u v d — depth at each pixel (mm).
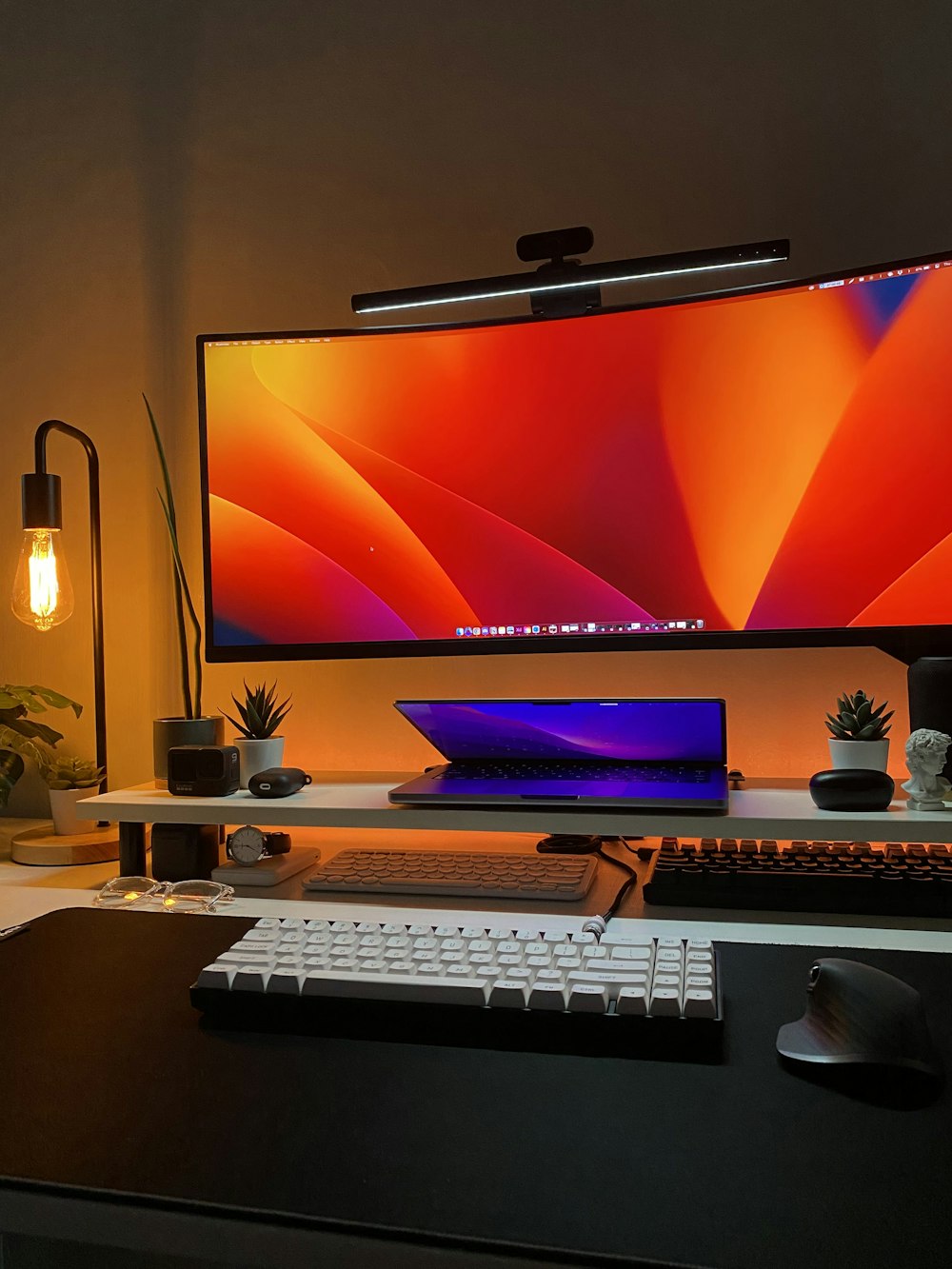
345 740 1553
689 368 1238
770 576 1218
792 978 744
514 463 1299
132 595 1610
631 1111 545
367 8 1548
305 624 1359
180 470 1605
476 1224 444
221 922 901
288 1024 671
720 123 1428
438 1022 658
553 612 1291
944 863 1041
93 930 882
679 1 1442
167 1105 562
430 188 1523
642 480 1259
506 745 1249
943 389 1148
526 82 1491
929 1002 692
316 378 1350
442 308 1510
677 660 1445
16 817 1650
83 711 1638
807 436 1199
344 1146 514
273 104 1581
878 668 1378
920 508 1163
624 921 971
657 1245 426
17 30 1654
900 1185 467
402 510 1333
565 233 1277
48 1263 1188
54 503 1352
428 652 1326
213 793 1233
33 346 1654
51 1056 628
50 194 1655
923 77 1366
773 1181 473
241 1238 458
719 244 1430
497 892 1067
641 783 1124
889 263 1156
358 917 996
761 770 1418
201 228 1604
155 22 1627
